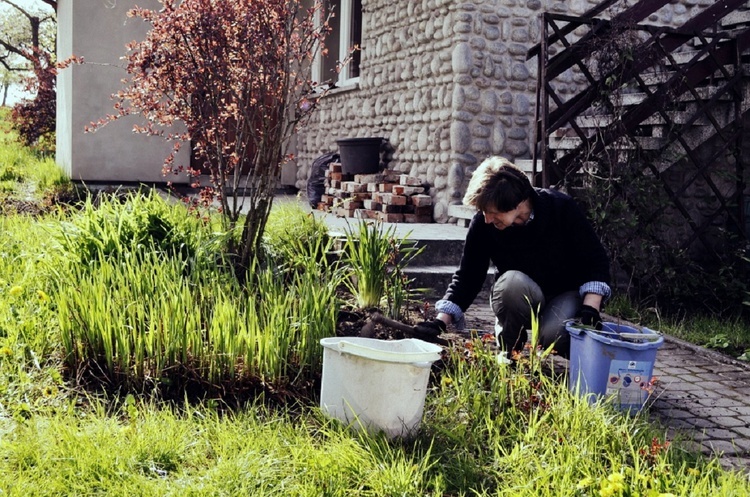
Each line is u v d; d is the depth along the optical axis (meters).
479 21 8.33
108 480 2.83
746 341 5.89
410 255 6.93
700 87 7.67
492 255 4.49
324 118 11.89
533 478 3.07
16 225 6.73
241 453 3.06
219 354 3.94
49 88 17.58
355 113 10.84
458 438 3.38
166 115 5.68
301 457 3.11
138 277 4.39
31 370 3.85
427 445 3.43
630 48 6.79
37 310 4.37
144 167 11.21
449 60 8.48
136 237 5.20
